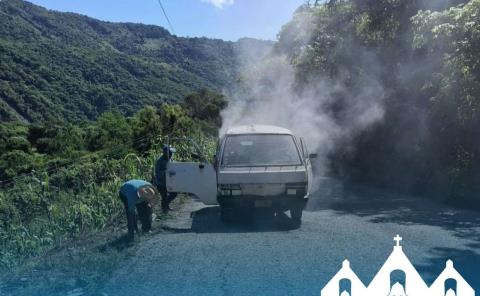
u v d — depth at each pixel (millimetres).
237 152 11406
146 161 15898
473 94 13836
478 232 9914
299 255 8250
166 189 12469
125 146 21844
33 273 7820
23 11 135875
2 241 9078
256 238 9641
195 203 14391
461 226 10570
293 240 9367
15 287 7191
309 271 7344
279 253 8414
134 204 9906
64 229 10195
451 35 13242
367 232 9984
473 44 12977
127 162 15516
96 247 9281
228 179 10930
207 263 7914
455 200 14188
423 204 13922
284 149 11414
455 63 13703
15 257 8703
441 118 15680
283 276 7125
